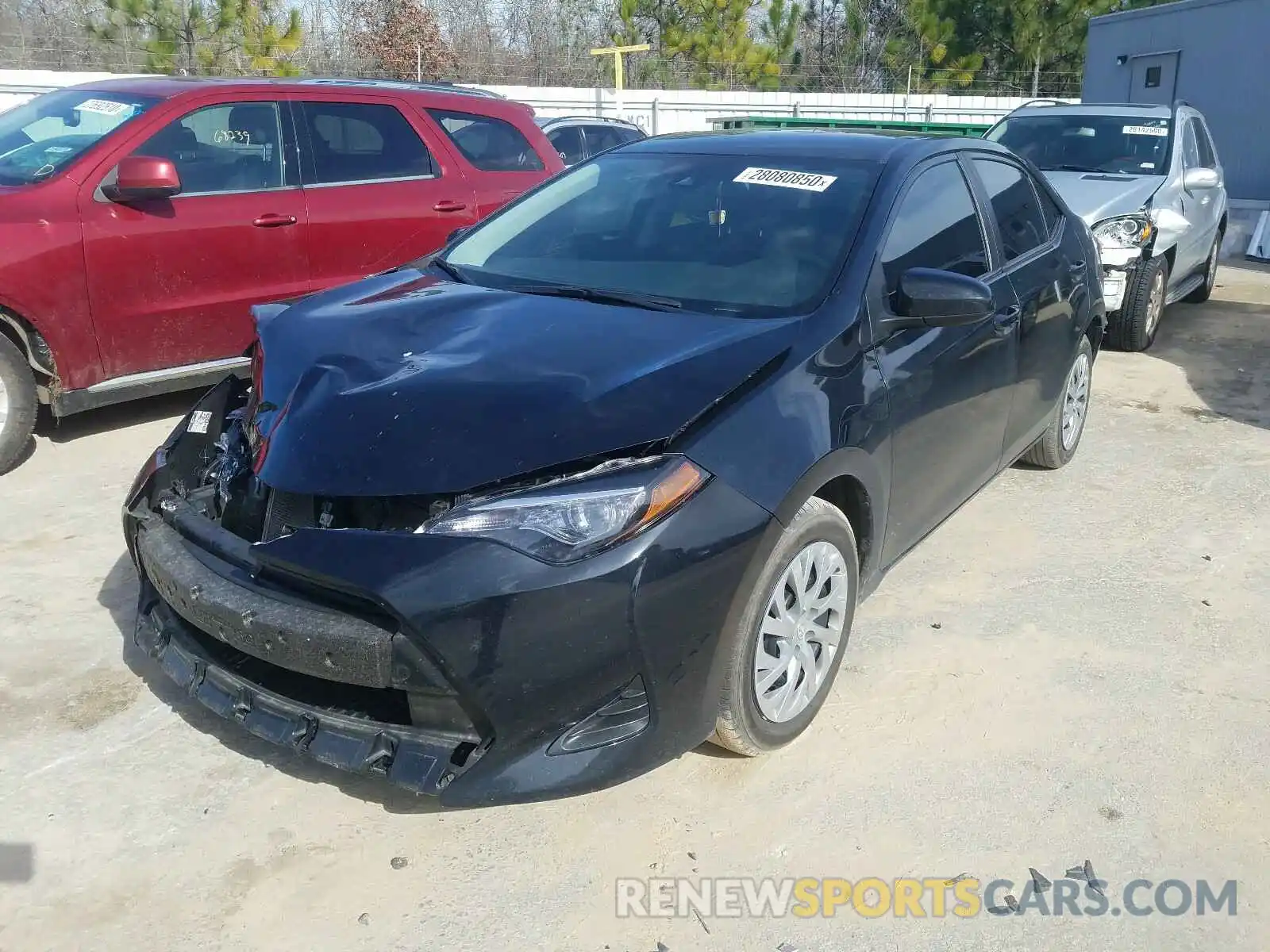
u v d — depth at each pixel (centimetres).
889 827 281
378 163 611
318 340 314
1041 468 541
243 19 1988
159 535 296
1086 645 373
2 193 490
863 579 337
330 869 262
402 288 362
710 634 262
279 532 268
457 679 240
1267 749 317
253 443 290
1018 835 280
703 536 256
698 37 2528
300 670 253
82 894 252
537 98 2156
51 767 295
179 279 530
